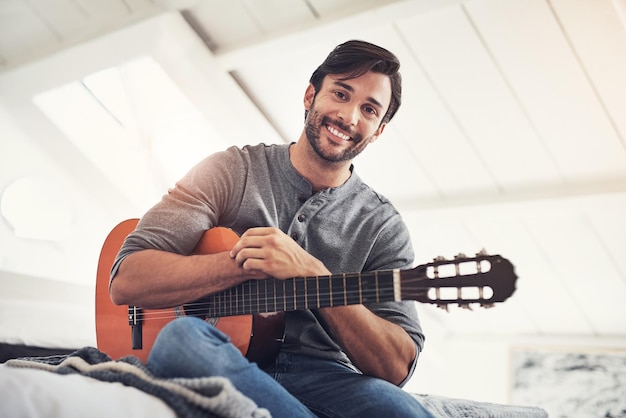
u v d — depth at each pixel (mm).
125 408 930
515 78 2785
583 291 3578
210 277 1441
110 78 3219
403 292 1301
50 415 853
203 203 1593
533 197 3125
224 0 2844
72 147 3221
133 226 1708
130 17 2859
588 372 3688
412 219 3447
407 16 2623
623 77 2633
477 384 4043
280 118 3326
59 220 3227
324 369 1507
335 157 1662
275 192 1665
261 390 1117
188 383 1014
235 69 3180
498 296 1217
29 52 3070
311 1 2740
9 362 1237
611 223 3186
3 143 3096
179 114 3242
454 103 2969
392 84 1733
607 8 2441
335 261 1631
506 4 2559
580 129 2861
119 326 1618
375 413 1342
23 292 3082
